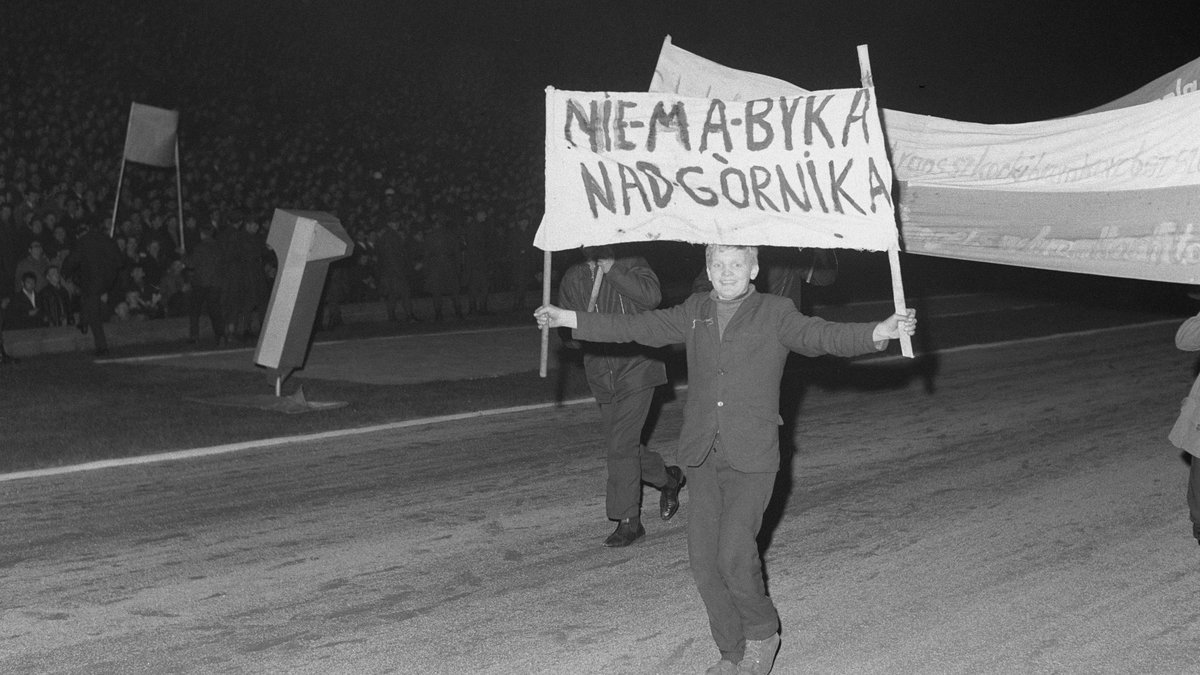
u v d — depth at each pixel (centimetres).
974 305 2619
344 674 528
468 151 3192
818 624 598
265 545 730
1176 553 720
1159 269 631
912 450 1033
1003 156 680
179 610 612
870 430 1126
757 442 491
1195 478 680
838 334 477
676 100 526
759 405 494
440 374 1505
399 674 528
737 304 504
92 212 2103
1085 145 651
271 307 1244
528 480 909
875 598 639
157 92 2825
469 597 634
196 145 2670
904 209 703
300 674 528
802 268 835
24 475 910
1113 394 1338
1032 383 1425
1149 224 632
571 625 591
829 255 839
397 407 1219
